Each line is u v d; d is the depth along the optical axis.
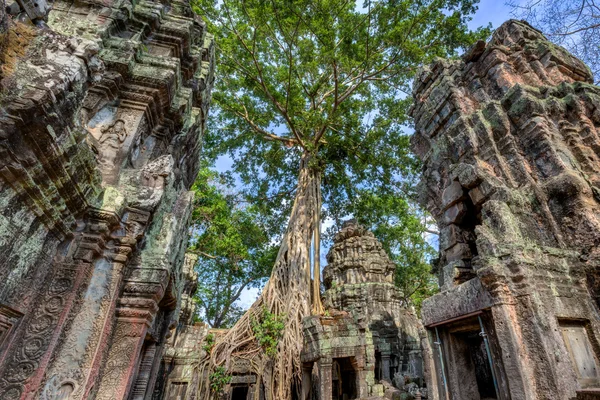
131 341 4.13
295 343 13.65
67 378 3.26
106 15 5.23
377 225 24.47
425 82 8.97
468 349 5.76
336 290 19.11
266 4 16.47
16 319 3.02
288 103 19.11
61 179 3.07
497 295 4.56
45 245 3.30
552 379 3.89
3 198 2.54
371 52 17.30
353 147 20.70
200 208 18.89
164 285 4.68
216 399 12.87
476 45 7.83
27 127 2.47
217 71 19.17
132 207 4.23
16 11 2.75
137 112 5.14
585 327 4.63
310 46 16.98
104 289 3.75
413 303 27.84
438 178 7.45
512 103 6.62
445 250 6.77
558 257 4.92
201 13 17.30
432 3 15.50
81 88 2.99
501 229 5.10
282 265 16.88
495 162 6.18
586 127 6.13
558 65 7.66
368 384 10.42
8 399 2.88
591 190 5.31
